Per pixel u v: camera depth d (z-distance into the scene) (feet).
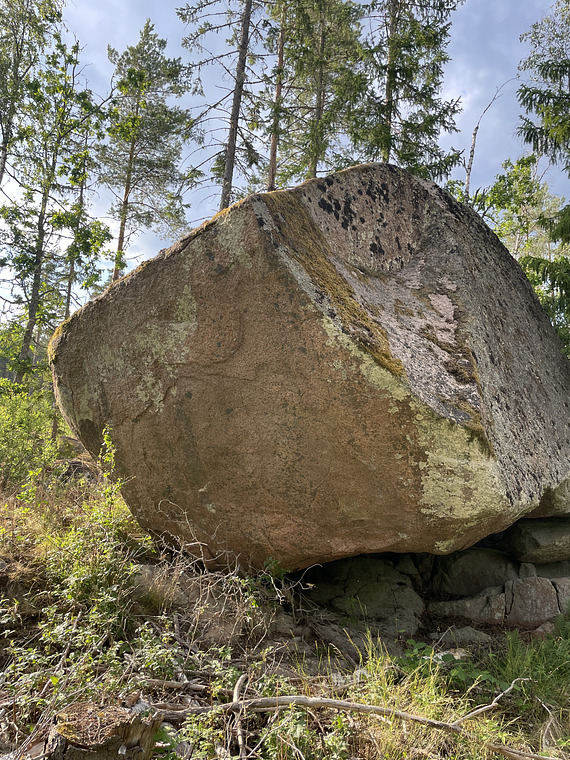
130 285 11.76
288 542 11.10
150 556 12.93
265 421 10.65
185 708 7.86
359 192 13.51
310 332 10.02
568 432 16.11
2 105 44.09
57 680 6.99
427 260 14.24
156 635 10.05
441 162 38.78
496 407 12.42
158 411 11.63
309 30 44.88
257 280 10.31
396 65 38.19
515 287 17.87
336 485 10.45
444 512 10.11
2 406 30.19
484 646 12.19
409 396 9.74
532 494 11.92
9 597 10.04
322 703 7.80
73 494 15.90
